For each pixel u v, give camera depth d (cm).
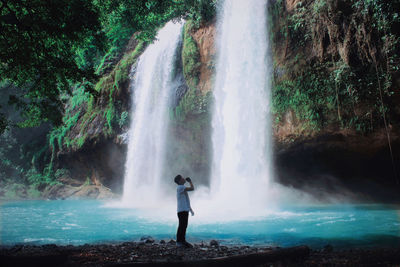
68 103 3144
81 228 955
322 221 966
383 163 1588
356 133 1400
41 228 967
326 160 1642
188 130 1989
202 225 924
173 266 443
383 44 1238
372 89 1293
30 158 3388
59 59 882
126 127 2392
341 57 1368
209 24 2006
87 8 902
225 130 1828
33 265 487
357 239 679
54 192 2809
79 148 2638
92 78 927
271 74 1630
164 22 2339
